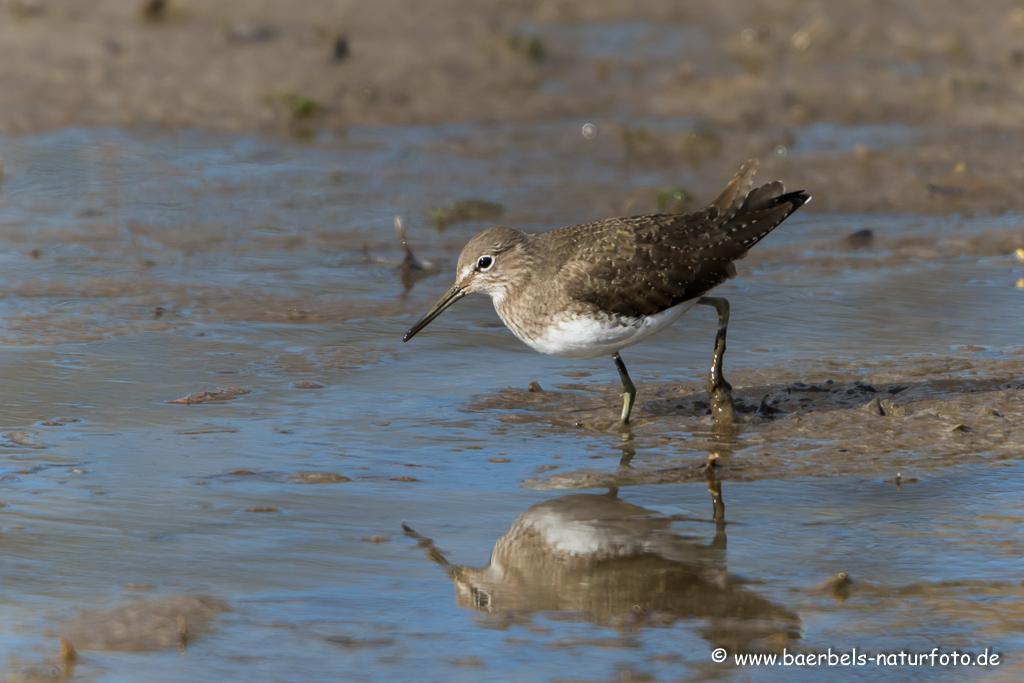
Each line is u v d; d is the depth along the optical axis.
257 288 16.05
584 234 12.03
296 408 12.34
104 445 11.28
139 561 9.01
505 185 20.31
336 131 22.88
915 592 8.59
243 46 25.66
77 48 25.19
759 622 8.23
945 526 9.62
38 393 12.53
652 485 10.55
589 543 9.45
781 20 28.48
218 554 9.14
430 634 8.07
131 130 22.34
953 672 7.61
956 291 16.08
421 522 9.78
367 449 11.34
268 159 21.41
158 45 25.58
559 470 10.88
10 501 9.98
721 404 12.12
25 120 22.36
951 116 23.86
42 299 15.34
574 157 21.70
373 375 13.38
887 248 17.86
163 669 7.58
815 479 10.62
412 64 25.39
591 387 13.16
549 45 26.72
